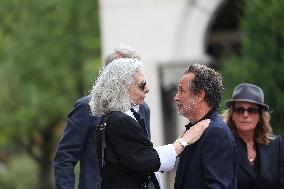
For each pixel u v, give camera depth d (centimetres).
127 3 3362
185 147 1348
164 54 3338
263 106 1647
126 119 1292
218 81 1357
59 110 6244
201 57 3319
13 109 6538
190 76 1347
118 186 1294
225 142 1318
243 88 1644
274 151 1666
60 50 5891
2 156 7869
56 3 5844
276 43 2489
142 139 1293
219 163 1312
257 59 2500
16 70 6088
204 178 1322
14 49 6000
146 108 1634
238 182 1639
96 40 5866
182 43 3341
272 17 2494
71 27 5881
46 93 6178
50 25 5881
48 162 6925
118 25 3369
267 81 2461
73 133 1520
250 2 2531
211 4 3338
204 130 1330
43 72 5959
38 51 5931
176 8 3338
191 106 1348
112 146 1297
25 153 7812
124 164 1286
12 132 6638
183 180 1350
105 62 1584
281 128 2417
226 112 1672
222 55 3941
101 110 1320
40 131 6731
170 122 3412
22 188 7244
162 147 1312
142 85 1325
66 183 1509
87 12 5847
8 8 5988
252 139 1666
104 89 1316
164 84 3331
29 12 5959
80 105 1523
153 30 3350
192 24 3344
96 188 1522
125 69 1316
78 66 5922
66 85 6100
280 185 1666
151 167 1287
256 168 1653
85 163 1534
